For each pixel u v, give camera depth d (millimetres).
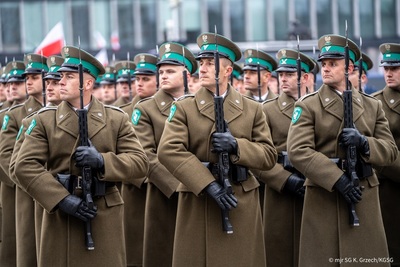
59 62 16312
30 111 17547
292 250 17422
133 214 18672
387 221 17453
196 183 13961
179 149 14195
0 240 18562
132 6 52875
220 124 14031
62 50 14430
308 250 14898
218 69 14016
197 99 14508
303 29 31469
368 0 52312
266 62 19688
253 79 19688
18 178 13859
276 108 17578
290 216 17359
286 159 17172
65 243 14070
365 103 15070
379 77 28734
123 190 18766
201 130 14328
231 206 13883
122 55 35500
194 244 14422
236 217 14328
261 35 52656
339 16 52500
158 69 17906
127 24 52938
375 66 35688
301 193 16984
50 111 14172
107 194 14188
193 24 52656
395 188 17406
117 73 22438
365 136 14539
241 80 22391
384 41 35469
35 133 14031
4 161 17203
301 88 17953
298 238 17328
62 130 14000
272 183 17125
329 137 14664
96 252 14055
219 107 14016
